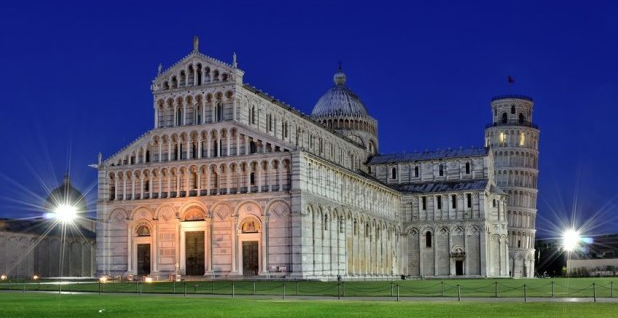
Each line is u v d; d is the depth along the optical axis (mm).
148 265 121500
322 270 117812
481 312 51031
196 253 118375
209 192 118562
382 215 151500
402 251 163000
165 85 124312
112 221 124562
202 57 121812
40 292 82500
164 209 121125
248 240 115000
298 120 142000
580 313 49812
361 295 77000
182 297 72188
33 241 157625
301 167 112750
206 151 120062
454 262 158750
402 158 173625
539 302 63000
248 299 68562
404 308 55156
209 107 120688
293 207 111750
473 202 159375
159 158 123188
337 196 127250
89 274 174500
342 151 163125
